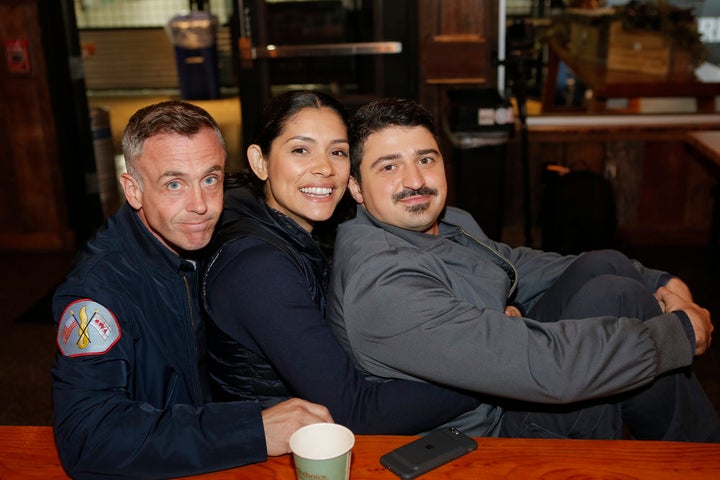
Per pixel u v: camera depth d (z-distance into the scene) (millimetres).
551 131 4320
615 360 1365
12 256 4562
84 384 1300
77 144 4492
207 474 1231
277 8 4211
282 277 1440
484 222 3918
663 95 4453
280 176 1595
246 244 1487
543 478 1165
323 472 1065
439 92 4289
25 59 4305
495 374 1365
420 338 1415
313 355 1407
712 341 3234
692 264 4098
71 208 4574
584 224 3898
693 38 4402
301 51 4199
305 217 1611
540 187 4430
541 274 2002
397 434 1417
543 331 1391
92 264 1408
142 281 1456
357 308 1468
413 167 1604
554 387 1351
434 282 1490
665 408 1598
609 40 4527
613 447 1243
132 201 1465
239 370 1531
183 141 1400
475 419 1554
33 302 3895
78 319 1334
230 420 1251
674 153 4316
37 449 1306
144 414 1263
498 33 4227
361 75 4309
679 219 4418
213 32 8898
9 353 3336
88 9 10008
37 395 2975
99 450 1224
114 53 9789
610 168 4371
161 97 9469
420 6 4141
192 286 1558
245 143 4414
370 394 1410
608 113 4449
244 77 4305
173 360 1502
